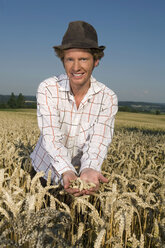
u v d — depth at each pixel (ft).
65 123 7.64
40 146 8.40
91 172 6.15
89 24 6.33
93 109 7.52
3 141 14.42
